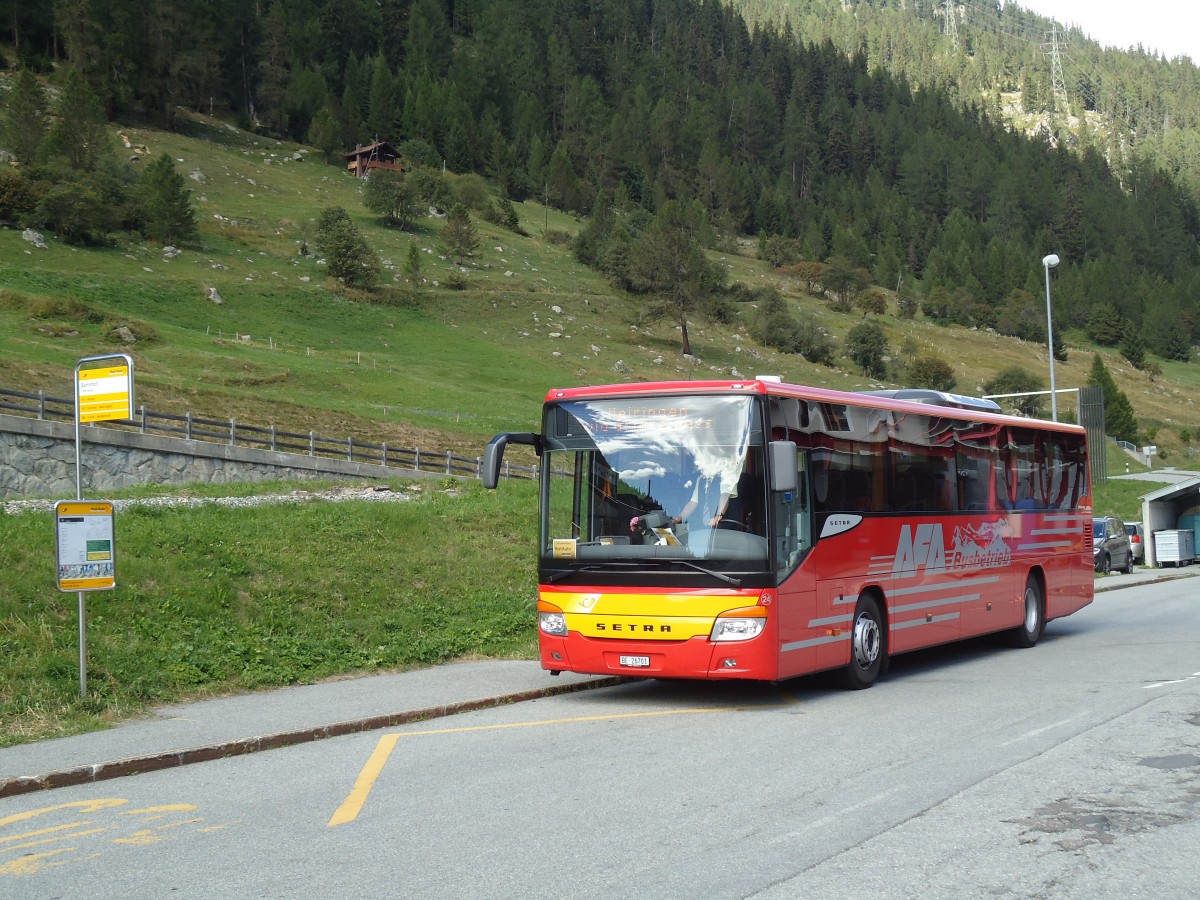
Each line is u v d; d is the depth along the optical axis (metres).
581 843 6.41
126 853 6.45
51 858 6.38
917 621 13.99
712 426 11.53
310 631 15.32
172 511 21.52
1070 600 18.86
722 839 6.45
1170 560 43.91
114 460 36.09
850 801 7.31
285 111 186.75
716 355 115.12
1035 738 9.36
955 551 15.00
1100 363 121.50
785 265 195.62
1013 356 157.88
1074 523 19.27
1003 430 16.77
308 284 108.56
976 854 6.10
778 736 9.78
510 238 160.12
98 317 72.44
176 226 111.69
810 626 11.76
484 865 6.02
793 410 11.88
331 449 45.94
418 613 17.09
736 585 11.06
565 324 115.81
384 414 60.88
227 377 64.62
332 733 10.11
